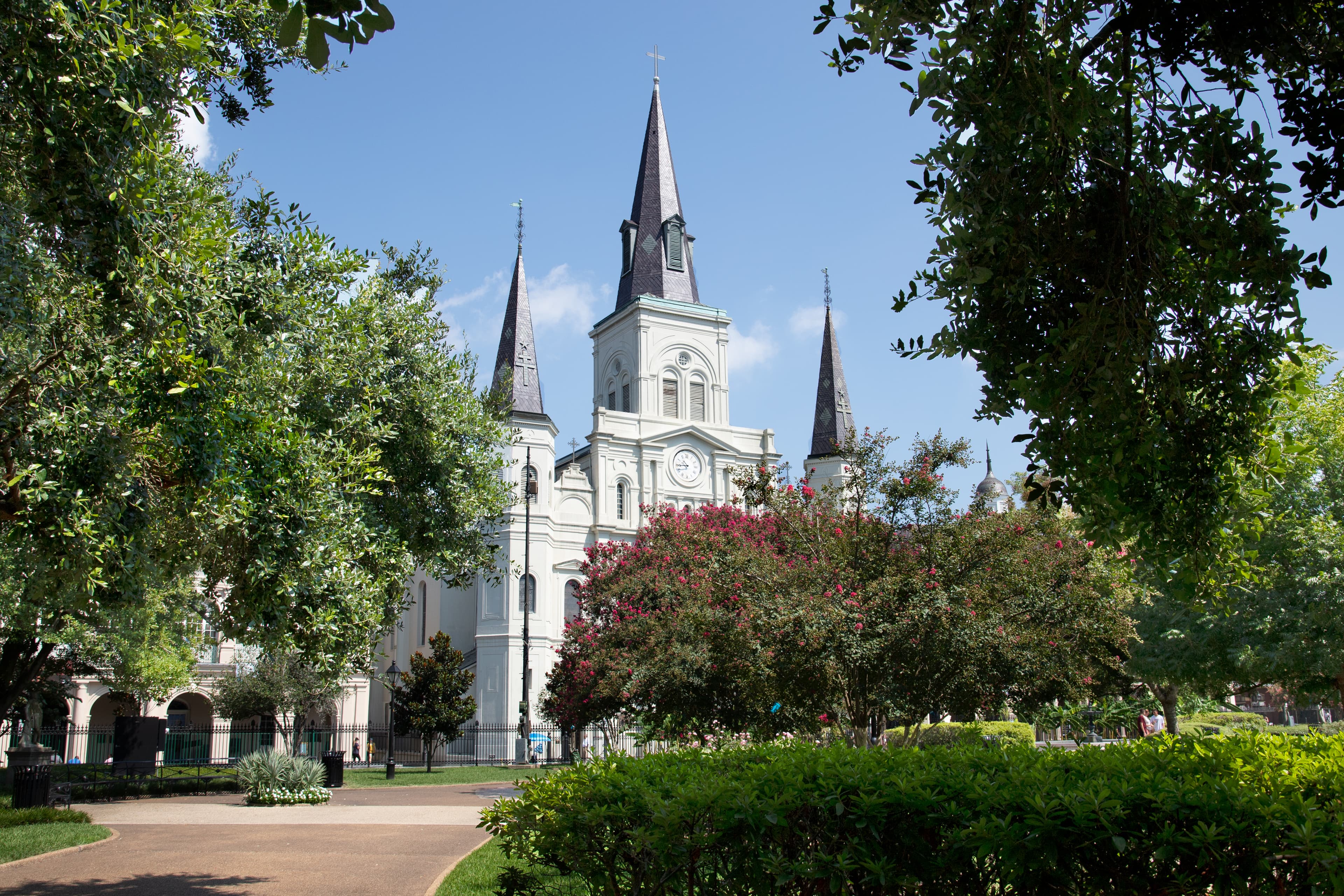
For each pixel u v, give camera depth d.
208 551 10.34
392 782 32.38
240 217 12.66
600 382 69.62
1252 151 6.47
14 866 12.56
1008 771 5.94
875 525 14.45
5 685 23.50
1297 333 6.64
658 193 68.62
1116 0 6.36
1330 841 4.55
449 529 16.16
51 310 8.46
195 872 12.05
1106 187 6.66
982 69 6.43
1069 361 6.52
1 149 7.57
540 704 43.72
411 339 15.55
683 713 21.48
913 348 7.52
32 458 8.31
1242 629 23.16
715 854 6.10
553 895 8.95
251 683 39.66
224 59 12.05
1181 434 6.83
